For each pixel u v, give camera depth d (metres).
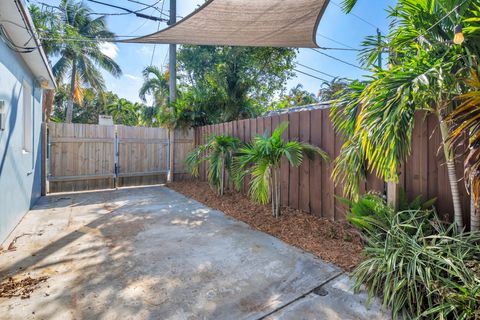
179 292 2.12
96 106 22.61
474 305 1.55
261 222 3.84
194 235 3.41
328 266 2.53
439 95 1.91
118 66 16.98
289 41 5.23
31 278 2.32
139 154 7.02
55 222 3.94
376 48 2.45
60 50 14.02
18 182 3.81
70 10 13.41
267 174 3.73
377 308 1.90
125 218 4.17
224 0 3.54
